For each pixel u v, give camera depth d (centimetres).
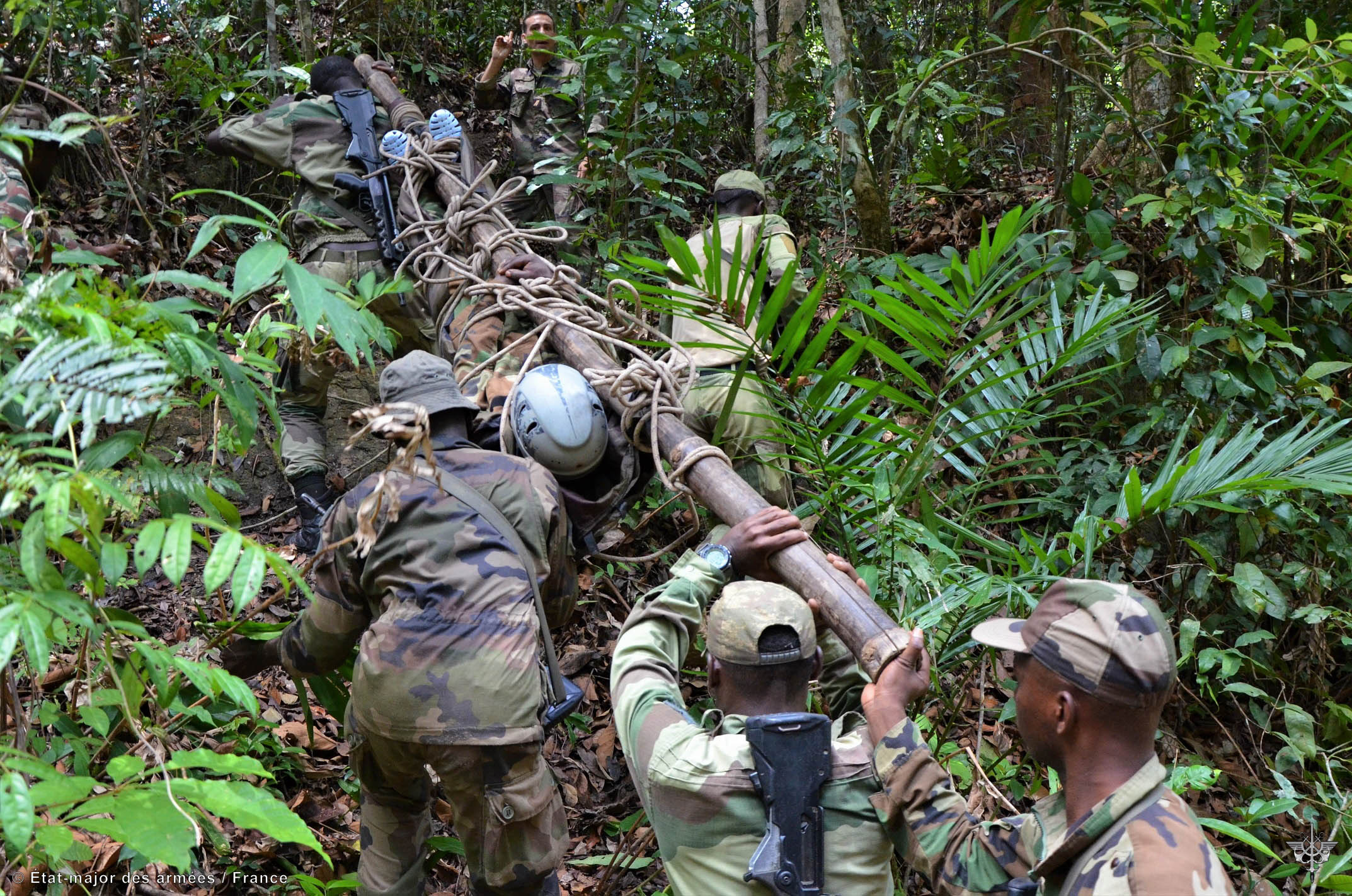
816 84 504
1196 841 146
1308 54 353
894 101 537
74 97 458
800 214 569
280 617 373
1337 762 317
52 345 136
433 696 234
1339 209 402
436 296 366
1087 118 462
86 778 138
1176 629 359
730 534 230
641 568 419
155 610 364
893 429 289
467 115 623
